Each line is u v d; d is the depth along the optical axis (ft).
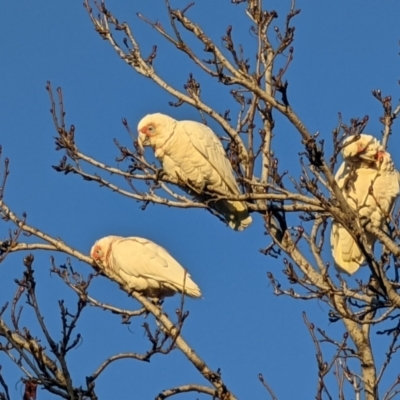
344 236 34.63
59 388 24.70
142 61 33.40
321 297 28.91
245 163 32.83
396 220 28.84
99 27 33.99
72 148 31.30
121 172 31.68
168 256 32.48
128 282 32.48
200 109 33.27
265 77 32.35
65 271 26.89
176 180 33.37
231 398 26.00
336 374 26.25
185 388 26.61
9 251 26.30
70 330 25.07
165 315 26.76
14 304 25.07
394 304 28.22
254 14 32.50
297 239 31.45
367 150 34.78
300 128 26.94
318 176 28.68
